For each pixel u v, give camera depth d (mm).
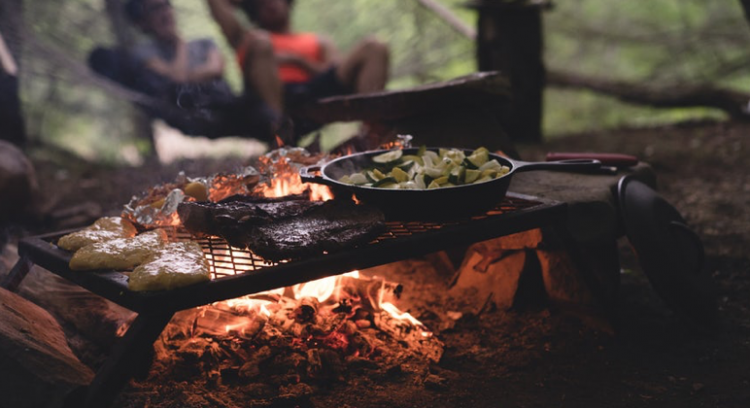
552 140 5289
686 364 2096
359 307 2223
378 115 2863
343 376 1986
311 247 1632
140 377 1872
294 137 3260
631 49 9586
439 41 8078
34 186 3168
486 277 2518
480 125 2838
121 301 1546
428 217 1820
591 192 2307
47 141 6352
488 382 2016
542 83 5105
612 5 9492
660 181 4113
